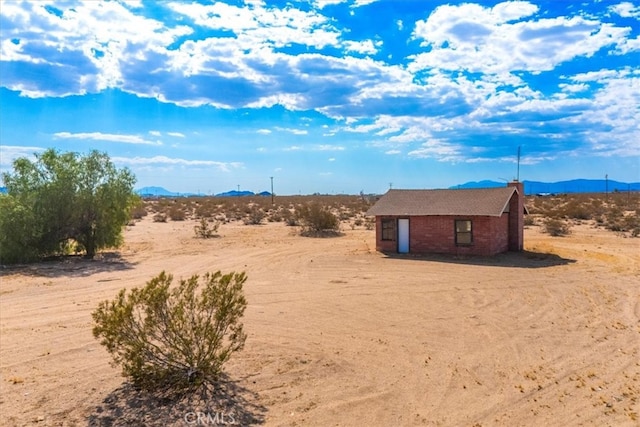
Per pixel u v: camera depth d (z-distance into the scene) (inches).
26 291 617.3
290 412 262.8
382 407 273.9
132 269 799.1
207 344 288.8
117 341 277.0
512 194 961.5
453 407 276.2
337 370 327.9
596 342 396.5
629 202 2416.3
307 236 1337.4
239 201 3550.7
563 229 1318.9
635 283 636.1
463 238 949.8
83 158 954.1
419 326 445.4
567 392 297.4
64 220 916.0
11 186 901.8
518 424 256.7
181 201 3595.0
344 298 567.5
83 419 246.5
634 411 270.1
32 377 303.9
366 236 1326.3
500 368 338.3
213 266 831.1
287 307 521.3
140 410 257.3
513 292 595.5
